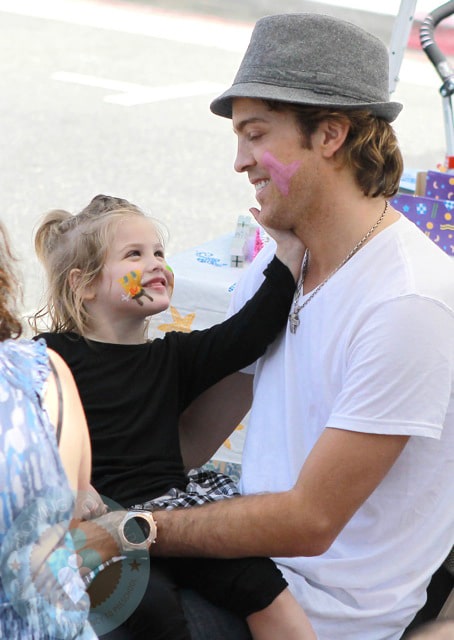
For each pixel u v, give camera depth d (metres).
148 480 3.28
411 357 2.79
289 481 3.12
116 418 3.35
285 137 2.97
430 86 15.99
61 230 3.64
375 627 3.09
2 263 2.34
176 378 3.50
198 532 2.90
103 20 18.17
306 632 2.92
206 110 13.55
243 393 3.66
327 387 3.02
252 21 19.41
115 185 10.64
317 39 2.95
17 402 2.17
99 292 3.52
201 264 4.39
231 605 2.97
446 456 3.05
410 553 3.09
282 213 3.06
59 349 3.47
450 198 4.70
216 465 4.27
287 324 3.25
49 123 12.45
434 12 6.00
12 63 14.93
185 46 17.02
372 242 3.01
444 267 2.94
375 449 2.81
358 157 2.97
